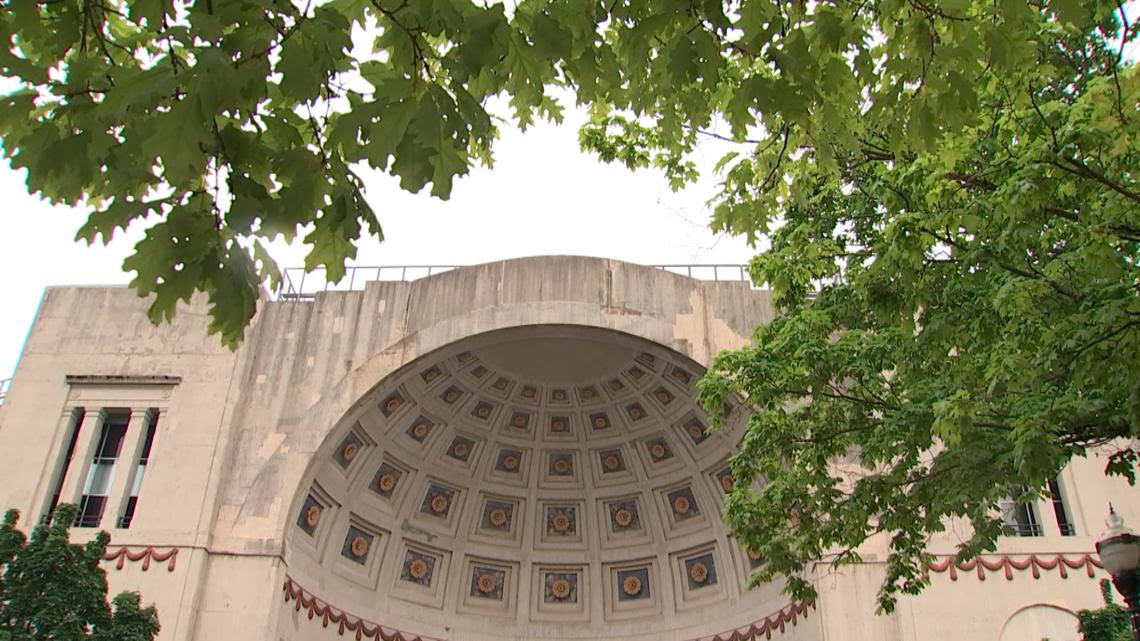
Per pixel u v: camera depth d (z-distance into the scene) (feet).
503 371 87.25
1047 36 38.17
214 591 70.95
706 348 80.79
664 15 20.26
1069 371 37.52
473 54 18.53
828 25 22.29
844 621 67.87
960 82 23.16
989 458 41.52
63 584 51.85
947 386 44.78
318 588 79.20
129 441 77.56
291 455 76.74
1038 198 33.65
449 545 89.61
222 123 20.61
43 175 18.20
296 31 18.16
